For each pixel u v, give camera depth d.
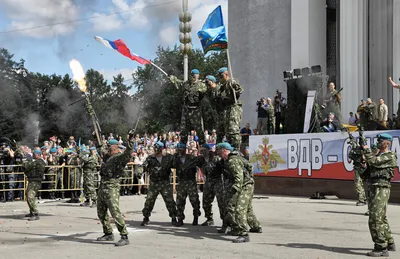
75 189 20.09
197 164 13.04
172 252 9.44
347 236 11.06
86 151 18.42
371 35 29.91
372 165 9.08
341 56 29.47
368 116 19.47
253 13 40.44
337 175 19.12
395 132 17.38
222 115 11.84
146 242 10.55
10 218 14.97
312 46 32.09
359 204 16.84
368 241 10.45
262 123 24.38
